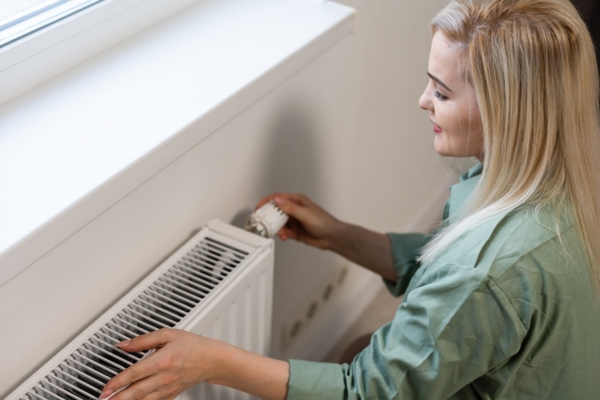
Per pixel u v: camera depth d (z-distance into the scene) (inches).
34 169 32.5
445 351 32.4
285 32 44.7
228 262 38.5
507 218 32.8
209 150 39.9
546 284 31.4
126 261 36.9
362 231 48.3
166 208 38.4
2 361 31.4
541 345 33.1
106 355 34.0
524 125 32.0
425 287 33.0
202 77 39.8
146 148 34.3
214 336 37.4
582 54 31.6
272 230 43.1
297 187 51.9
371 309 75.8
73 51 39.1
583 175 32.9
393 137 66.9
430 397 33.6
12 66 36.0
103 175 32.5
